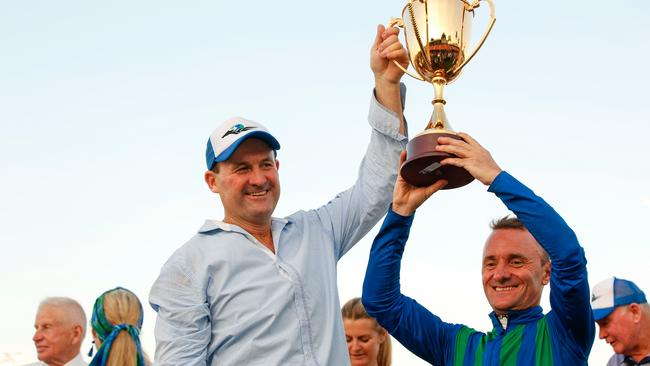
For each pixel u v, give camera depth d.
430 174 4.20
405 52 4.41
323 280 4.31
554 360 4.11
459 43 4.28
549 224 3.89
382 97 4.51
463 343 4.51
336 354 4.19
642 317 5.98
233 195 4.28
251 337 4.12
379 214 4.63
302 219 4.51
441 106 4.23
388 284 4.59
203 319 4.18
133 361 5.45
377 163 4.57
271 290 4.18
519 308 4.34
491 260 4.41
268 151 4.34
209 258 4.23
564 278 3.93
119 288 5.68
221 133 4.34
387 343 6.32
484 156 3.97
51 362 6.66
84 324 6.79
